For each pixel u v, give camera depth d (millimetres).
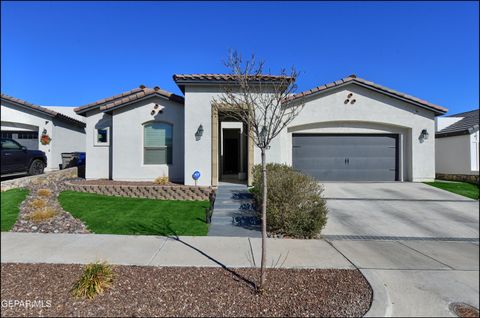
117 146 13992
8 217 8375
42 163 13883
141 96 13820
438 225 8523
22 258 5727
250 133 7008
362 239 7297
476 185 14203
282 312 3846
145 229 7746
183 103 14000
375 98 14945
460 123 19375
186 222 8375
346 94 14875
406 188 13352
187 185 12312
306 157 15094
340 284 4668
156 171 13969
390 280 4898
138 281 4695
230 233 7590
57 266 5348
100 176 14781
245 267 5340
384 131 15203
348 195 11938
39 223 8031
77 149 19891
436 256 6105
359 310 3900
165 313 3795
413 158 14977
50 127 17141
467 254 6250
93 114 14945
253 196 10211
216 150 12547
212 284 4609
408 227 8320
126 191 11672
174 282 4668
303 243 6883
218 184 13016
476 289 4617
